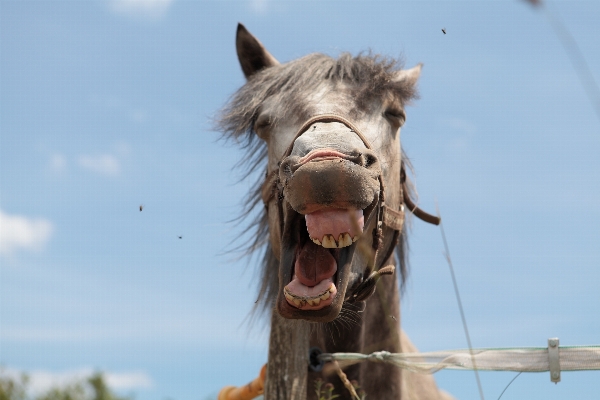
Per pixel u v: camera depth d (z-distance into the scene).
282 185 3.20
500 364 3.74
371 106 3.60
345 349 3.85
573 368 3.64
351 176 2.91
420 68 4.18
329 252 3.21
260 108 3.79
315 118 3.38
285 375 3.71
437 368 3.77
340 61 3.71
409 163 4.28
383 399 3.93
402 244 4.25
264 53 4.37
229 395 4.51
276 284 4.07
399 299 4.11
